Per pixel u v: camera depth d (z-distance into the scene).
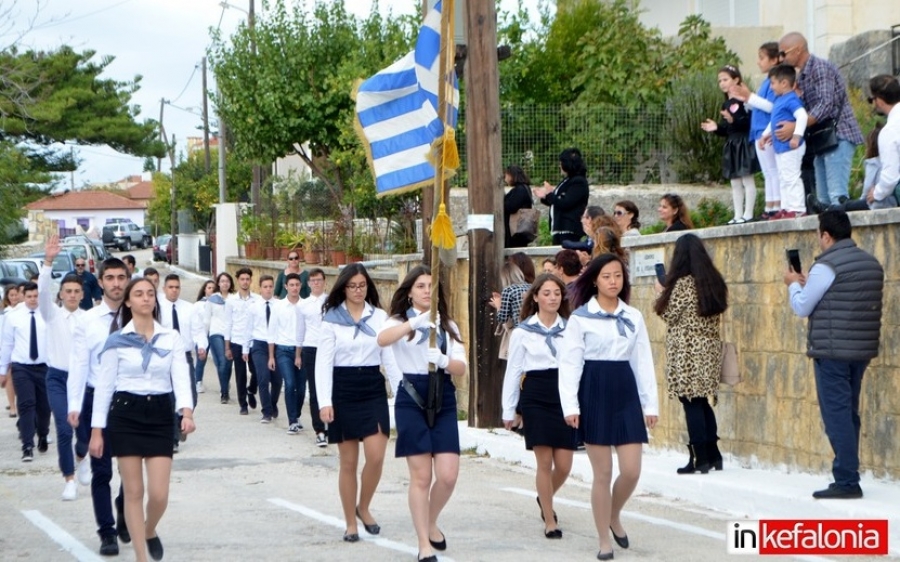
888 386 9.38
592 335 8.24
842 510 8.68
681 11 24.47
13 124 35.59
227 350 19.39
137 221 107.88
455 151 8.93
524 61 22.70
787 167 11.53
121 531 9.11
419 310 8.55
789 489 9.55
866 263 8.96
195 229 56.34
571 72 22.16
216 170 51.28
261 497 11.25
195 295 39.19
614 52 20.95
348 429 8.89
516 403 9.20
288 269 19.00
